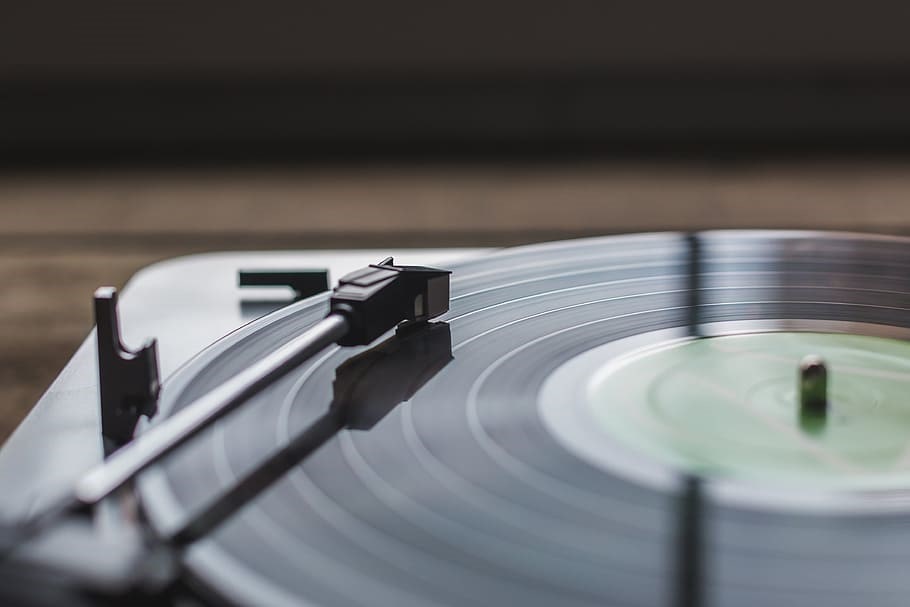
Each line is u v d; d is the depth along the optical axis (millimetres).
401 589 366
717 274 556
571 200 2297
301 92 3000
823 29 2842
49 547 347
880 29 2828
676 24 2875
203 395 450
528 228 2043
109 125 2996
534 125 2988
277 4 2904
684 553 378
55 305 1669
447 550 379
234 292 579
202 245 1993
